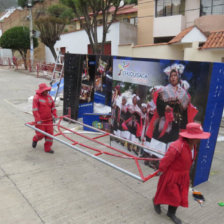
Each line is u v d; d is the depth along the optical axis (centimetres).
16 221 347
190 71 437
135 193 429
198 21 1544
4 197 402
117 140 618
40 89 549
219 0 1658
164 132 499
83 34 2397
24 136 698
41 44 3216
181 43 1349
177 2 1836
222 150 639
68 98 830
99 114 739
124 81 580
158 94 503
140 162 554
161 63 488
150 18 1975
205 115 421
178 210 385
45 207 380
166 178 334
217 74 413
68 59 804
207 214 377
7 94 1362
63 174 487
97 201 401
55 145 640
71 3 1627
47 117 569
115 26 2003
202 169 459
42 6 2923
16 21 3441
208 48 1075
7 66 3459
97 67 751
